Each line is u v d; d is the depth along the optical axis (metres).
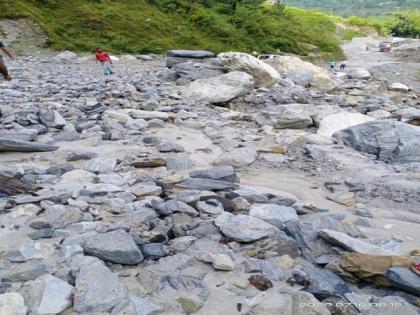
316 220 5.50
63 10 36.72
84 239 4.84
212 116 12.53
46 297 3.83
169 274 4.33
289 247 4.91
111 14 37.97
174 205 5.79
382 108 15.04
